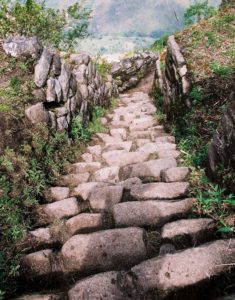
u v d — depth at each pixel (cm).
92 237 280
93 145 646
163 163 447
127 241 274
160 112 858
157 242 277
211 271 221
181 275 220
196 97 554
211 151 360
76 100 662
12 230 309
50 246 305
